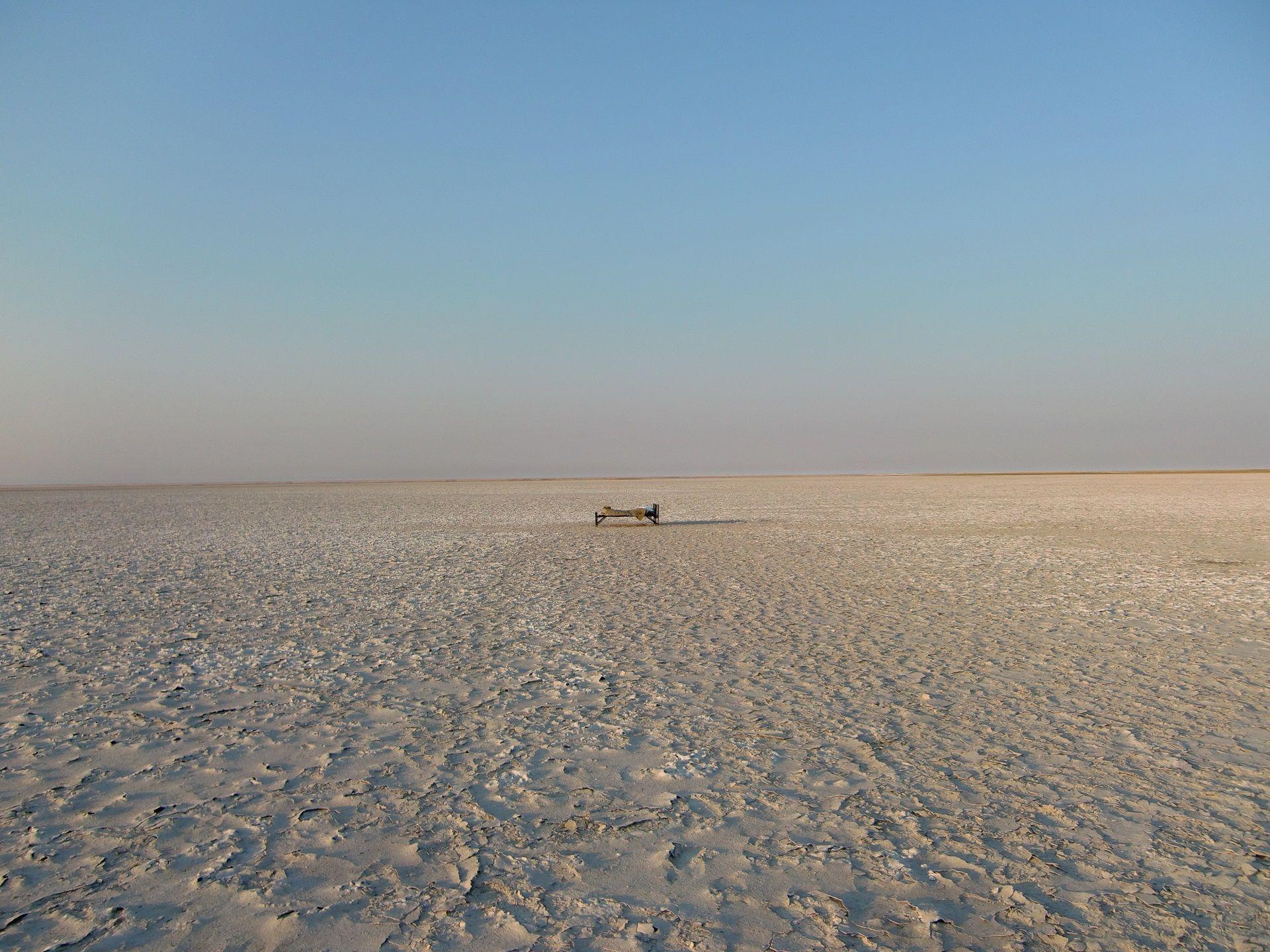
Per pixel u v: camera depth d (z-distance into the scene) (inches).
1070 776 220.7
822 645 376.2
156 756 237.5
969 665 339.0
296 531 1050.1
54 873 170.6
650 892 162.7
